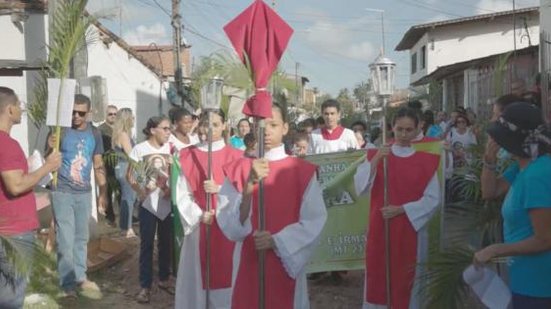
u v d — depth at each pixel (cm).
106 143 977
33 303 602
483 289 360
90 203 646
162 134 658
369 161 503
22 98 1116
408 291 482
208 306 499
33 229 456
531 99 620
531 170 320
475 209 476
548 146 321
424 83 2809
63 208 620
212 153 529
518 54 1269
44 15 1152
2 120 446
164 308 626
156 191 629
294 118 1377
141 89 2041
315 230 393
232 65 456
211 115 477
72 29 601
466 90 1780
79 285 647
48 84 546
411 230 483
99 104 891
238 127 941
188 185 528
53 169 459
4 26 1139
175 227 588
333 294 675
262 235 379
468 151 561
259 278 382
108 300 641
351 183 650
